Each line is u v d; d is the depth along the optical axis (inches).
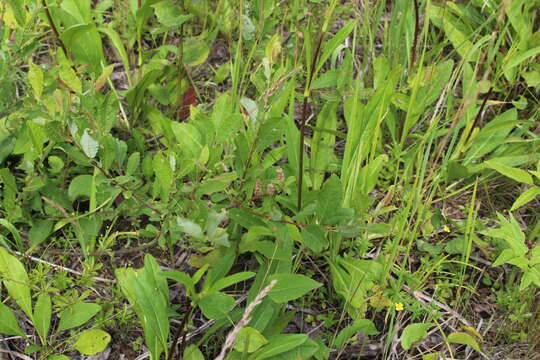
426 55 54.7
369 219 48.2
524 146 52.6
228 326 43.6
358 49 60.2
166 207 41.7
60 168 46.5
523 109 56.9
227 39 60.1
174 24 48.7
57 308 43.9
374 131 47.0
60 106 41.3
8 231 46.7
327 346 44.1
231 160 44.8
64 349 42.7
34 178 44.9
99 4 54.7
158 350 40.7
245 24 46.1
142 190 46.3
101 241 46.7
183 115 54.4
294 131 46.5
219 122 42.3
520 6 53.7
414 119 51.6
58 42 51.0
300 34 49.5
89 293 43.2
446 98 52.4
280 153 45.6
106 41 59.3
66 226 47.4
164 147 52.6
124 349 43.1
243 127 45.0
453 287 47.3
